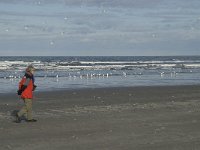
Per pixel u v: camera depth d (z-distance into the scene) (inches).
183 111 642.2
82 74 1865.2
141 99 831.7
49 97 863.1
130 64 3112.7
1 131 466.6
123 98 850.1
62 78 1579.7
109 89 1066.7
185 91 1019.9
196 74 1932.8
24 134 447.5
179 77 1694.1
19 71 2118.6
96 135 440.8
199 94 944.3
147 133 452.1
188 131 465.7
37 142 404.5
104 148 377.4
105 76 1734.7
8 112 638.5
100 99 828.6
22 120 550.0
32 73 540.7
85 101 791.1
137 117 575.8
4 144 395.9
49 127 493.0
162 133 452.4
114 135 440.5
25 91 531.5
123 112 629.9
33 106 706.8
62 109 668.7
